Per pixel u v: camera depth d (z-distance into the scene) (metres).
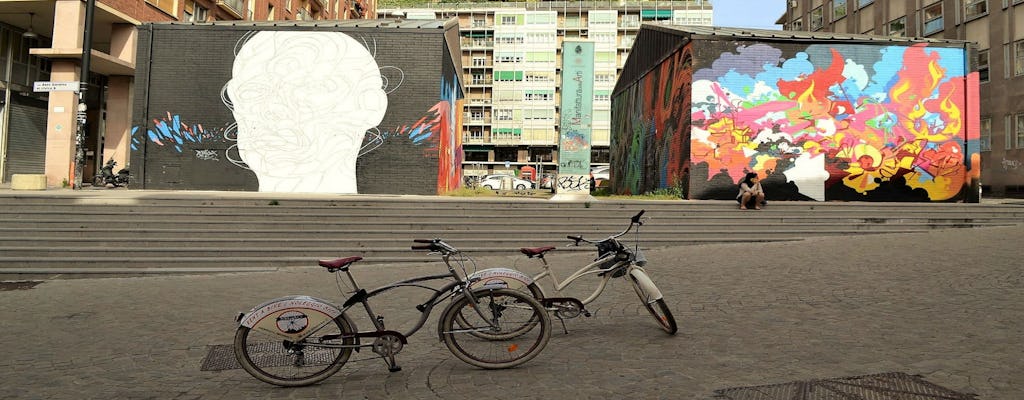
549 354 4.59
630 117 23.91
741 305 6.13
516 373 4.15
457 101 23.44
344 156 17.22
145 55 17.42
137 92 17.36
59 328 5.82
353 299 4.14
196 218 11.33
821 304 6.05
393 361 4.20
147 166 17.30
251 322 3.98
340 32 17.38
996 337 4.63
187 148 17.30
